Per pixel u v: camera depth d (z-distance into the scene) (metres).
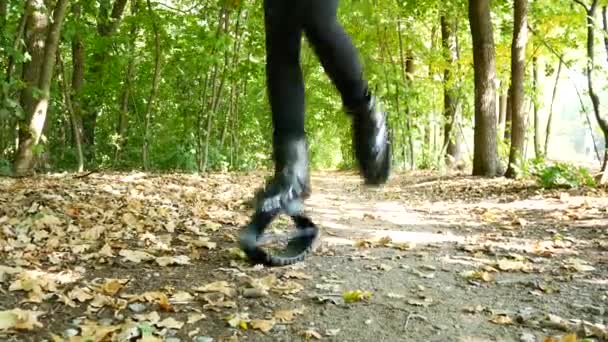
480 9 14.33
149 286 3.81
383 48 21.16
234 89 19.34
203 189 10.24
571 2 16.42
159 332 2.99
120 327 2.99
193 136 17.09
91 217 6.16
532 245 5.64
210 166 17.81
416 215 8.12
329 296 3.72
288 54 1.75
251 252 2.88
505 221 7.37
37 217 5.71
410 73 23.97
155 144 17.22
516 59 13.99
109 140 17.06
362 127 1.80
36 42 11.41
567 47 18.39
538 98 21.97
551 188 10.54
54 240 4.95
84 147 16.19
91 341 2.82
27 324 2.98
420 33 23.47
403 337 3.08
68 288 3.70
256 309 3.46
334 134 33.53
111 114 17.66
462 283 4.18
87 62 16.31
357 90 1.76
